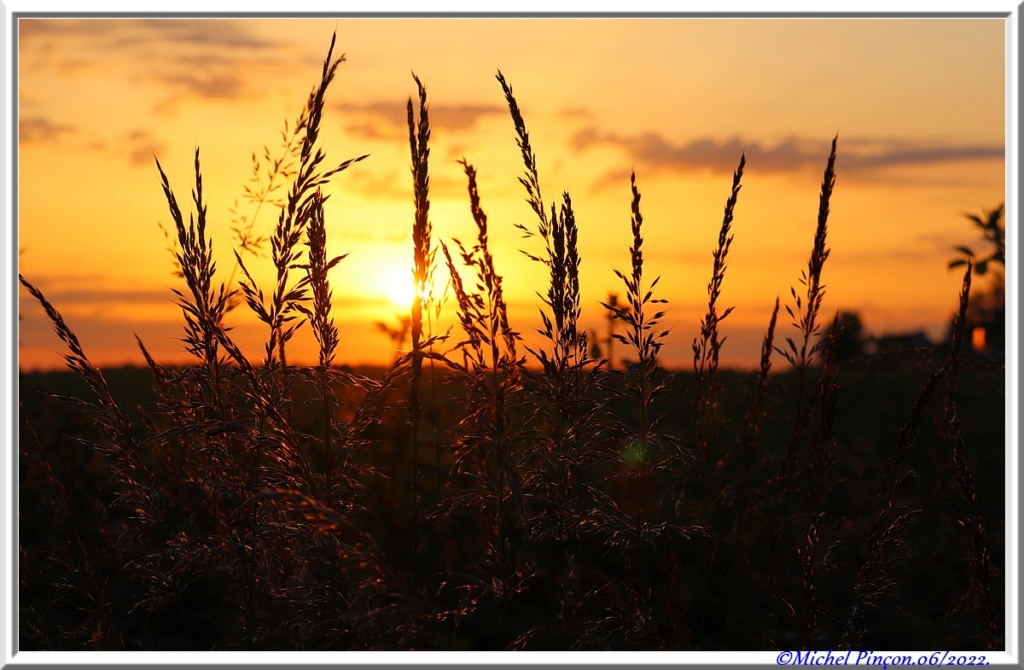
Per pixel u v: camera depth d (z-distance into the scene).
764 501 3.23
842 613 3.05
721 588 3.20
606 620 2.70
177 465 2.85
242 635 2.72
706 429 3.19
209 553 2.63
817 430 3.06
